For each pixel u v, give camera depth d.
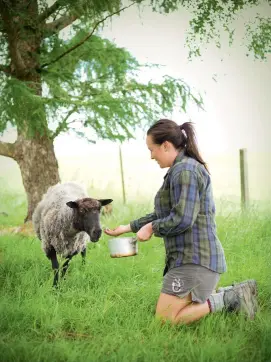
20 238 6.82
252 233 6.00
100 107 7.21
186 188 3.14
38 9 7.43
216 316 3.39
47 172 7.98
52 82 7.32
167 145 3.30
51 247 5.14
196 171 3.19
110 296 3.96
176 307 3.32
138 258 5.23
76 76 8.03
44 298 3.88
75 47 7.39
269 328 3.18
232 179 12.83
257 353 2.98
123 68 8.39
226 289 3.60
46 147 7.97
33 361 2.84
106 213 8.04
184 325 3.34
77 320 3.52
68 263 5.05
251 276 4.52
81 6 6.65
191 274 3.25
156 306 3.45
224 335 3.26
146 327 3.36
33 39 7.33
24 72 7.35
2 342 3.03
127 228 3.60
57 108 7.10
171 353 2.93
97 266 4.89
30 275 4.55
